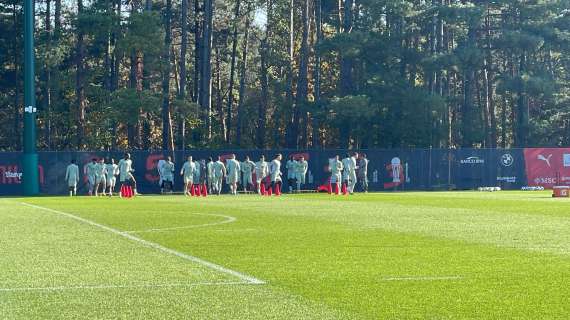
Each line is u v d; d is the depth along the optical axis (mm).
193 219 34031
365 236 25922
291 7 112312
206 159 73875
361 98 90625
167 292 15352
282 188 75688
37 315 13289
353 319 12984
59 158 71000
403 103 93812
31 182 66938
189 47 121750
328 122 95438
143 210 41062
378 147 96188
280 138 112062
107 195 66750
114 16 89312
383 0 95938
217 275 17438
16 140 96750
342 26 102375
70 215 37031
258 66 124438
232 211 39844
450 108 107938
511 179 80000
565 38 103438
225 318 13039
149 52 89000
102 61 109000
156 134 108500
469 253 21203
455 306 14016
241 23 117688
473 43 102938
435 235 26219
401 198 56281
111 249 22328
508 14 105625
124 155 66562
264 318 13039
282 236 26000
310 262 19531
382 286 16016
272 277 17172
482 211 39625
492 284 16250
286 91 110875
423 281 16625
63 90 98562
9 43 95812
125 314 13359
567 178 80750
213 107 122000
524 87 101875
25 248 22609
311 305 14094
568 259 19984
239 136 113125
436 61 97438
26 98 66312
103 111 92375
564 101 112938
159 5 111562
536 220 33156
